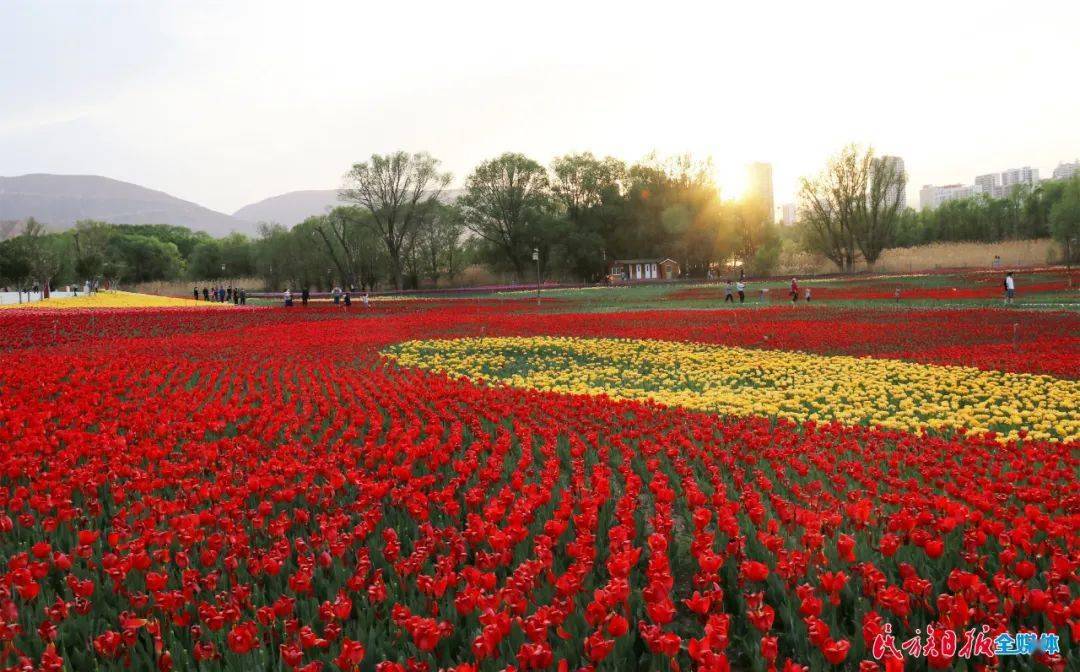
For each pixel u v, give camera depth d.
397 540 6.27
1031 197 111.81
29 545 6.93
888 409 14.66
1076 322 28.50
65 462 9.03
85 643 5.37
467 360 22.39
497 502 7.05
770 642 4.34
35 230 92.75
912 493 7.33
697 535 6.07
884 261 94.50
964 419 13.14
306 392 14.86
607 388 17.56
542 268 101.75
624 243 108.75
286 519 6.87
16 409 12.78
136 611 5.59
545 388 17.59
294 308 50.78
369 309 49.25
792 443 10.36
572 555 5.96
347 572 6.12
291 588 5.78
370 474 8.92
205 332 31.48
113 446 9.59
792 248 113.31
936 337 25.22
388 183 94.06
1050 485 7.82
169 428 11.05
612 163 109.75
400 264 99.12
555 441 10.23
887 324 29.47
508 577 5.55
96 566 6.27
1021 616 5.16
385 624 5.51
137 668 5.01
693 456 9.59
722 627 4.36
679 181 108.25
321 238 103.75
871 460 9.54
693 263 110.56
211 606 5.21
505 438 9.95
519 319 36.00
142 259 122.44
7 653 4.83
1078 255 83.12
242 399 14.55
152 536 6.31
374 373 18.83
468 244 107.06
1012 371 18.19
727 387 17.22
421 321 35.81
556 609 4.82
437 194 95.81
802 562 5.50
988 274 69.38
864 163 90.25
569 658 4.93
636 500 7.68
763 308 41.62
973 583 5.05
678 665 4.58
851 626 5.48
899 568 5.69
